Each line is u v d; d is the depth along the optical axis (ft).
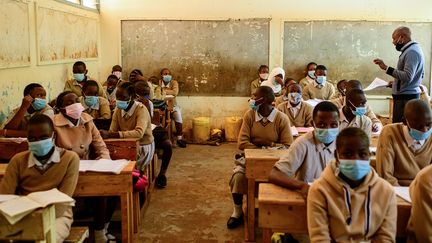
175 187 15.71
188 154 21.15
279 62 24.64
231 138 24.44
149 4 24.41
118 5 24.49
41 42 16.97
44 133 7.80
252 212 10.94
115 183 9.43
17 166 8.07
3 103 14.21
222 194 14.93
